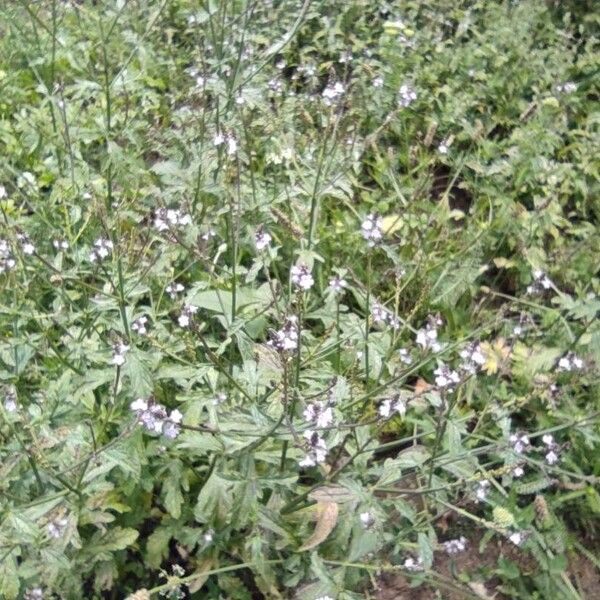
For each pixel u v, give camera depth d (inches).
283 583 13.6
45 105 21.1
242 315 15.2
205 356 15.3
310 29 25.4
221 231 17.2
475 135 22.0
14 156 20.0
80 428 12.9
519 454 13.4
